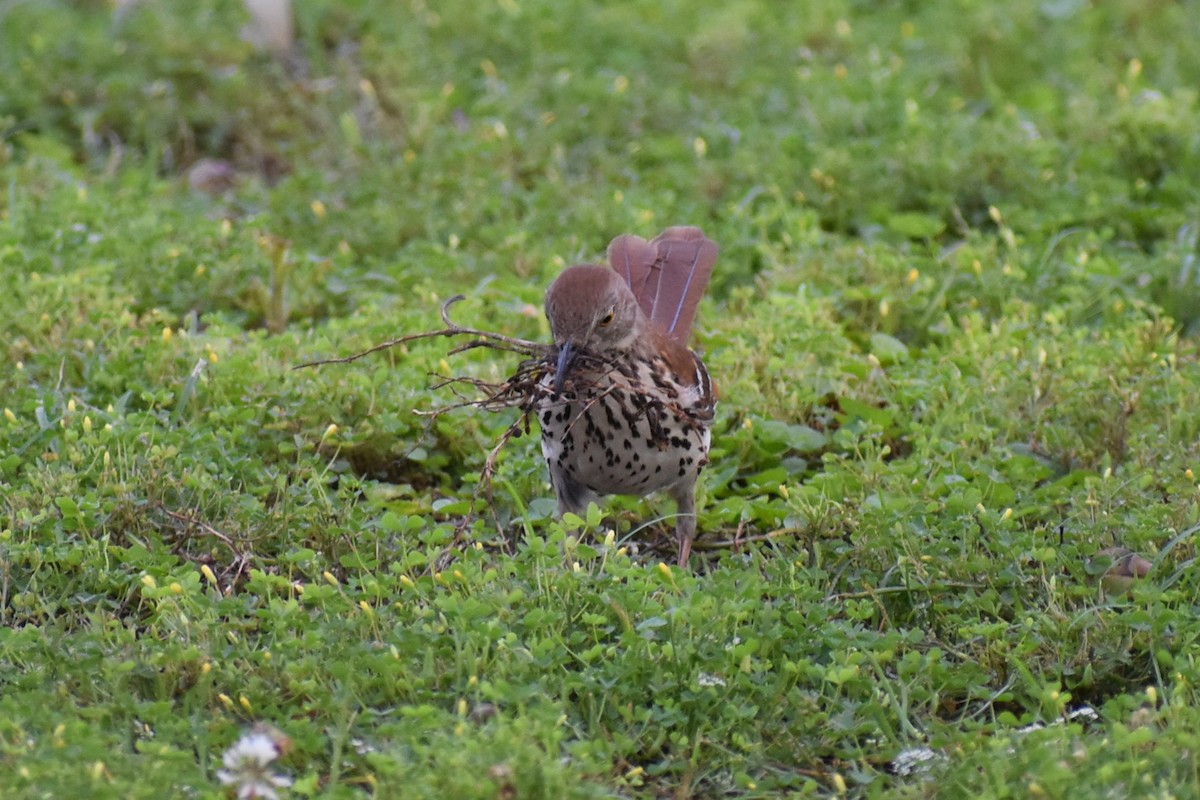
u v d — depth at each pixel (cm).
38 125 1717
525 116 1727
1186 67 1898
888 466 1069
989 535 961
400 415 1136
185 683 822
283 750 764
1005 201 1539
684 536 1030
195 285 1359
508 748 729
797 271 1381
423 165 1608
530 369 977
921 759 782
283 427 1112
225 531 979
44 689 805
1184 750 755
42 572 920
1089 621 877
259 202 1588
